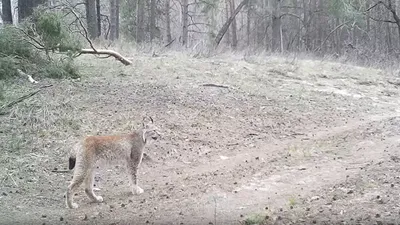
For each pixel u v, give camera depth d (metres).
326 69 20.47
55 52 15.36
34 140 9.84
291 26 39.19
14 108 11.04
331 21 39.19
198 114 12.04
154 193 7.85
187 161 9.55
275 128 11.86
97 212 7.04
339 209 6.52
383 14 34.62
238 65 18.73
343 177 8.08
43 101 11.50
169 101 12.62
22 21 16.02
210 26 30.95
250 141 10.83
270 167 8.98
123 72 15.17
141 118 11.26
